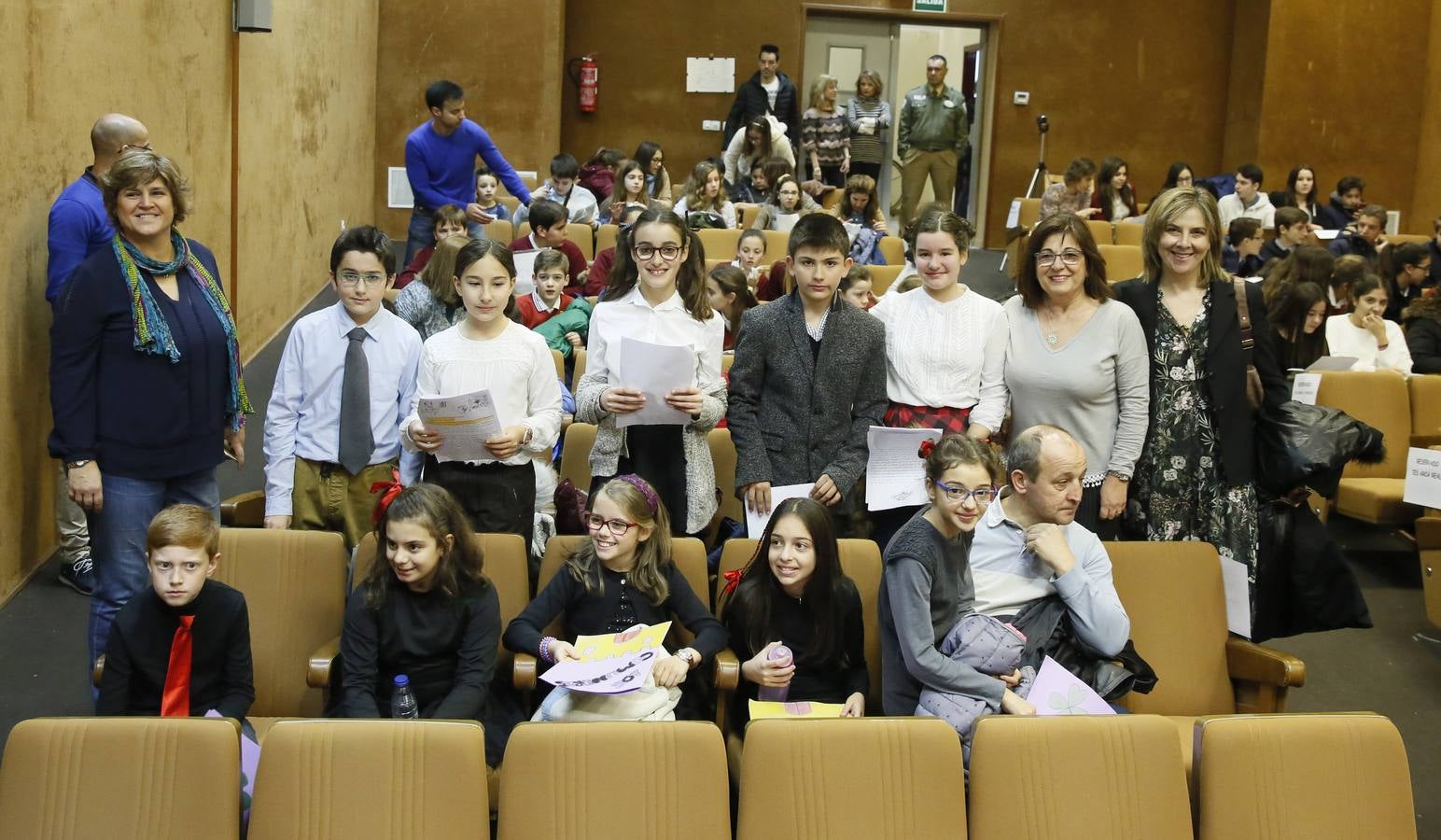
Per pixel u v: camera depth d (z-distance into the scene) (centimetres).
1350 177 1058
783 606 338
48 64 454
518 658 322
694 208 914
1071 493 322
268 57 749
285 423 396
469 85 1105
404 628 321
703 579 350
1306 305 566
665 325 371
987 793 267
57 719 256
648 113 1234
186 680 310
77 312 344
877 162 1152
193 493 368
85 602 453
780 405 382
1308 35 1187
